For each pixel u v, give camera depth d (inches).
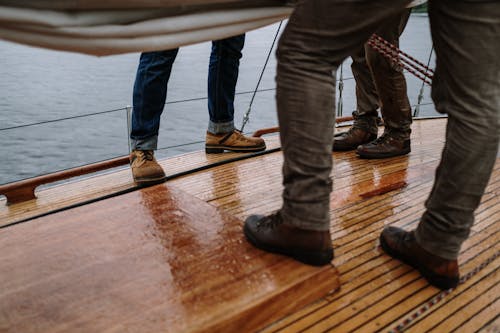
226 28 54.4
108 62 1328.7
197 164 98.6
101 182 92.5
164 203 70.6
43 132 557.0
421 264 54.5
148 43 50.6
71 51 47.8
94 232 62.2
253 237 56.9
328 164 48.7
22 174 430.3
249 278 51.0
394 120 97.0
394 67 91.2
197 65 1179.3
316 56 45.3
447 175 48.9
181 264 54.3
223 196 81.4
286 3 56.6
